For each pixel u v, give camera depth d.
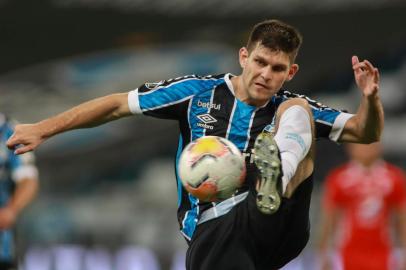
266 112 18.19
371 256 34.97
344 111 18.47
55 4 53.88
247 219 17.05
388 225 35.16
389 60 62.69
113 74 65.62
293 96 18.50
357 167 35.34
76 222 57.44
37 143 17.50
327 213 35.62
